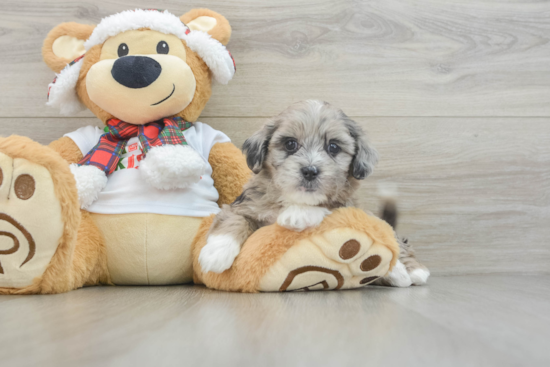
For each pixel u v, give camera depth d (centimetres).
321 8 249
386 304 134
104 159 189
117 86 188
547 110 259
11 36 235
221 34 213
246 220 171
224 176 212
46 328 95
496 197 254
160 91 190
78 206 153
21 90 236
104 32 196
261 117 246
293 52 248
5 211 139
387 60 252
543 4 258
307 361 74
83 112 240
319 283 161
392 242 159
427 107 254
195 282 192
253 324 102
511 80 258
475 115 256
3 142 141
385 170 250
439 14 255
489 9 258
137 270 182
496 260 253
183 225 186
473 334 96
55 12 237
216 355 77
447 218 252
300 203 165
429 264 250
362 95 251
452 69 256
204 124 223
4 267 144
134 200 183
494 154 256
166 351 79
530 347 86
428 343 87
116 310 119
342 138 172
